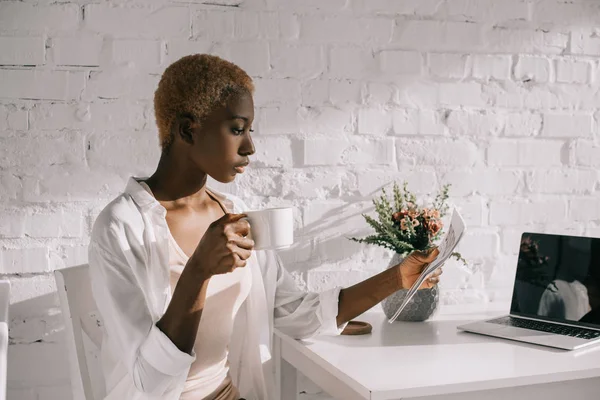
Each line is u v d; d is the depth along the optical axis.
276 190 1.82
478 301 2.00
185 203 1.35
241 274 1.37
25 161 1.65
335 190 1.86
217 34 1.75
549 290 1.64
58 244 1.68
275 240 1.18
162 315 1.19
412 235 1.65
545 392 1.29
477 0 1.93
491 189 1.98
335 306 1.46
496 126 1.97
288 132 1.81
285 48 1.80
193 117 1.25
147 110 1.71
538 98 2.00
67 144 1.67
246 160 1.29
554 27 2.00
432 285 1.50
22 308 1.67
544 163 2.02
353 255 1.89
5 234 1.65
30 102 1.64
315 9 1.81
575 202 2.05
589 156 2.05
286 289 1.56
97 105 1.68
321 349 1.41
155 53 1.71
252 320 1.45
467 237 1.98
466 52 1.93
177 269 1.29
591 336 1.47
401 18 1.88
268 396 1.57
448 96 1.93
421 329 1.60
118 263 1.21
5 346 1.19
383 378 1.20
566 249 1.64
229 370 1.47
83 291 1.39
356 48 1.85
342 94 1.85
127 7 1.69
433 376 1.21
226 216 1.15
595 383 1.33
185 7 1.72
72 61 1.66
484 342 1.46
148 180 1.36
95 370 1.67
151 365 1.14
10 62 1.62
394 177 1.90
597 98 2.05
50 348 1.70
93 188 1.69
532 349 1.40
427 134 1.92
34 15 1.63
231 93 1.26
